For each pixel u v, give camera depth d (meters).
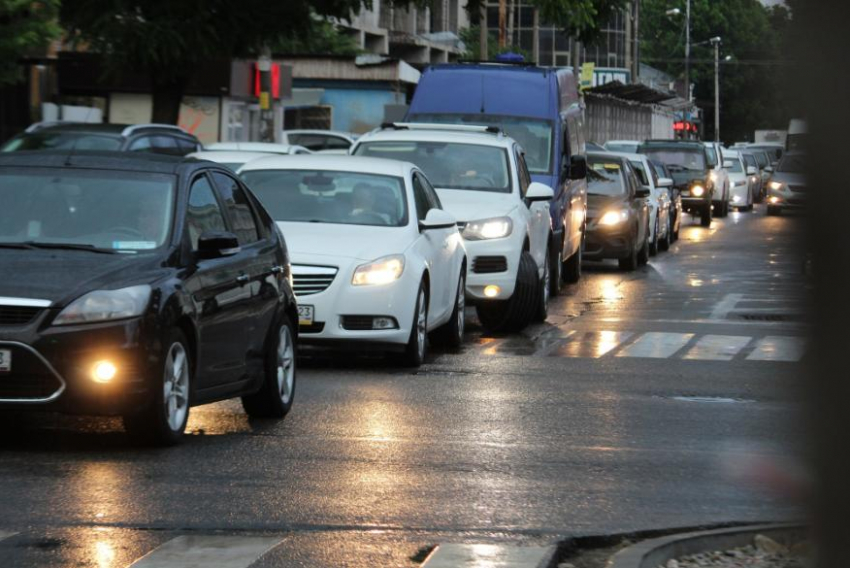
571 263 62.53
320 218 34.41
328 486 18.67
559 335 42.25
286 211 34.53
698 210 114.94
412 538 15.58
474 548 14.91
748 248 89.75
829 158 5.73
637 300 54.56
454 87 54.09
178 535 15.55
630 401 28.28
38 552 14.61
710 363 35.44
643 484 19.38
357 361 34.31
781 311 49.75
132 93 95.50
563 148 53.97
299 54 136.75
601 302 53.72
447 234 37.28
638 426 24.98
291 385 26.03
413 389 29.36
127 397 20.36
